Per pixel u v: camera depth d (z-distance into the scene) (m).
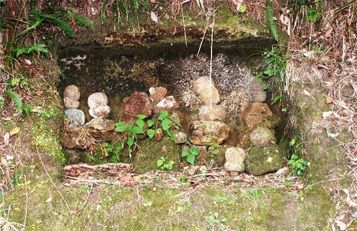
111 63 2.73
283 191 2.20
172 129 2.64
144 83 2.76
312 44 2.58
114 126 2.63
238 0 2.62
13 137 2.28
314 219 2.12
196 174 2.46
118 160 2.61
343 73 2.48
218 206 2.13
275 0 2.64
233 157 2.52
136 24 2.59
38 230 2.04
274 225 2.10
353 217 2.11
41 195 2.14
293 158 2.37
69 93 2.68
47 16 2.46
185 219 2.10
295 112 2.46
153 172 2.46
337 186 2.19
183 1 2.60
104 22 2.58
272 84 2.71
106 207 2.12
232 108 2.76
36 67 2.49
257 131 2.59
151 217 2.10
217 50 2.74
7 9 2.50
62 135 2.50
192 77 2.76
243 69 2.76
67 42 2.60
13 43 2.46
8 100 2.36
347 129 2.33
